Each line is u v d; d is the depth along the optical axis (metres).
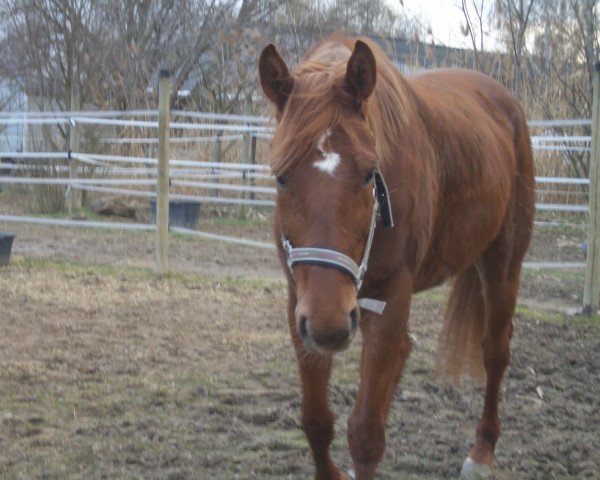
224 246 10.06
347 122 2.60
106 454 3.89
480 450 3.90
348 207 2.52
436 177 3.42
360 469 3.01
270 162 2.62
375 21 18.09
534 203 4.49
